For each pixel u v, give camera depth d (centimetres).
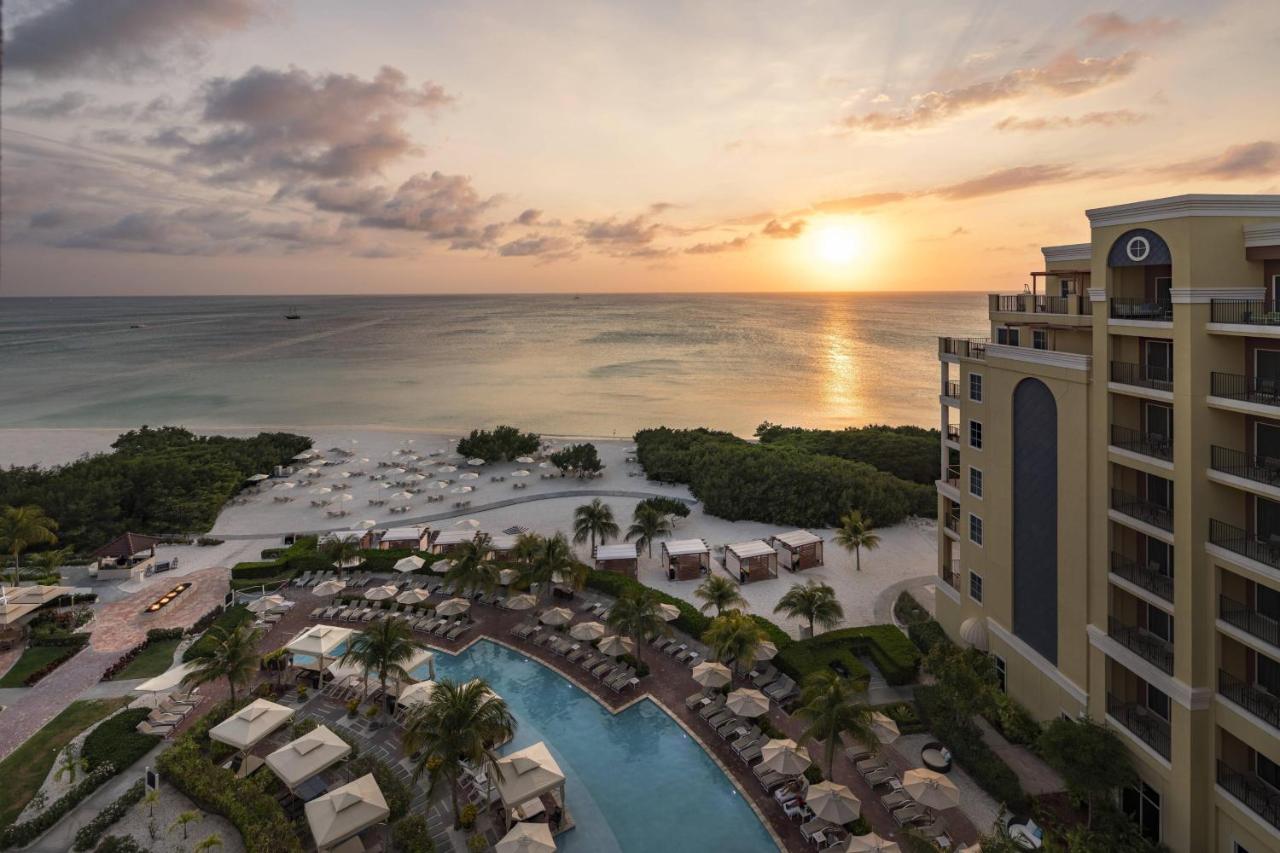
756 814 2762
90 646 4134
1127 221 2438
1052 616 3020
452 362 19188
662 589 4884
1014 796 2695
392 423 11456
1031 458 3097
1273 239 2128
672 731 3319
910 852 2514
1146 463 2447
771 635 3925
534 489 7469
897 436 7819
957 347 3781
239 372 17612
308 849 2644
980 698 2991
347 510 6875
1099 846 2350
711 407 12575
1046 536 3025
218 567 5400
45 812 2734
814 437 8488
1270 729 2095
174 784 2934
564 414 12044
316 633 3762
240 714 3072
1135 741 2528
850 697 2850
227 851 2591
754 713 3141
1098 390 2662
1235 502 2284
